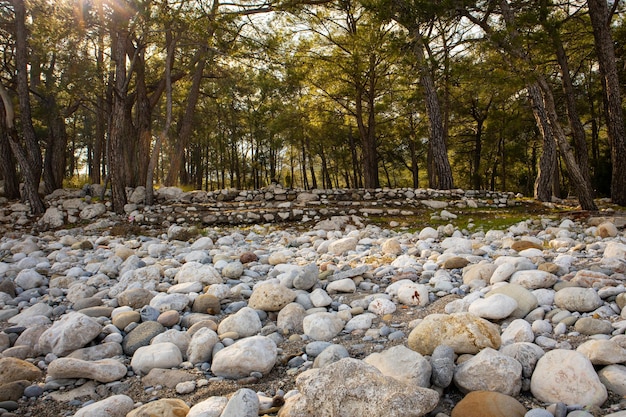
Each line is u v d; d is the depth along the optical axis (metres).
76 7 13.05
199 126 26.86
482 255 6.23
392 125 25.48
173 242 9.31
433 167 27.16
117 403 2.64
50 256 8.07
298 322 4.04
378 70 19.56
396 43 12.12
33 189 14.05
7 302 5.19
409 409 2.17
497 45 11.00
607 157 26.47
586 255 5.71
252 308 4.25
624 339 2.98
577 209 12.41
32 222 13.41
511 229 9.44
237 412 2.35
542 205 13.47
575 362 2.58
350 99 21.28
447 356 2.88
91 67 13.58
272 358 3.19
